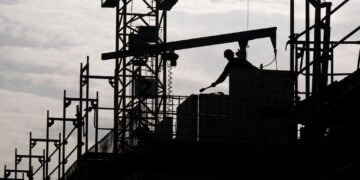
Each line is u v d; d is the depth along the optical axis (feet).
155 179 118.83
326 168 98.07
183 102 111.86
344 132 96.84
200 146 105.91
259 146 104.22
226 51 113.60
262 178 99.50
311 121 96.63
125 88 180.96
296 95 108.37
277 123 109.19
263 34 134.92
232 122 109.29
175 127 111.65
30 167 174.50
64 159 137.28
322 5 110.52
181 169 107.04
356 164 84.17
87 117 130.41
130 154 107.65
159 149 106.42
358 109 90.84
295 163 103.86
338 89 85.40
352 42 92.22
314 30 106.01
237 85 112.16
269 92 112.06
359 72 82.12
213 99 110.01
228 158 105.91
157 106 125.59
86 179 107.86
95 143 120.16
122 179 123.85
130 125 116.57
